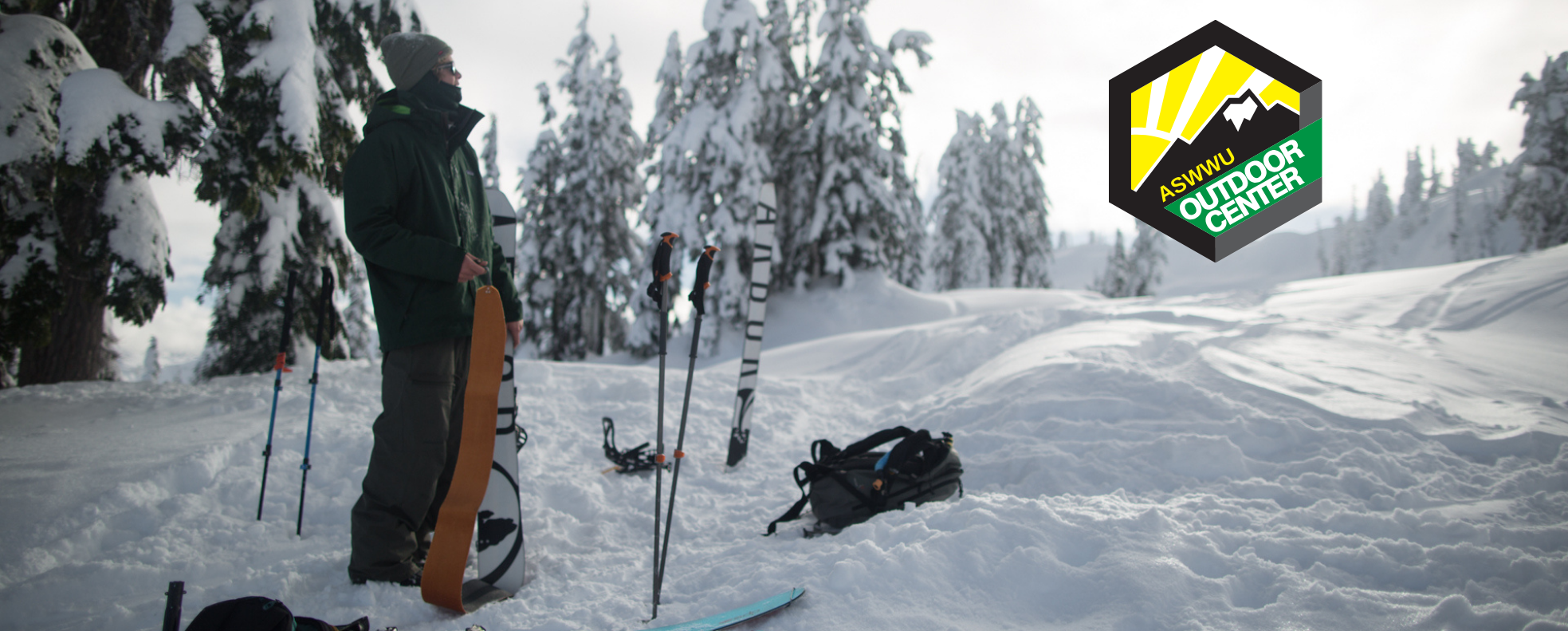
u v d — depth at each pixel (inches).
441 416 90.9
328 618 82.7
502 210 107.3
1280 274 4237.2
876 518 105.7
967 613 76.4
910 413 212.8
